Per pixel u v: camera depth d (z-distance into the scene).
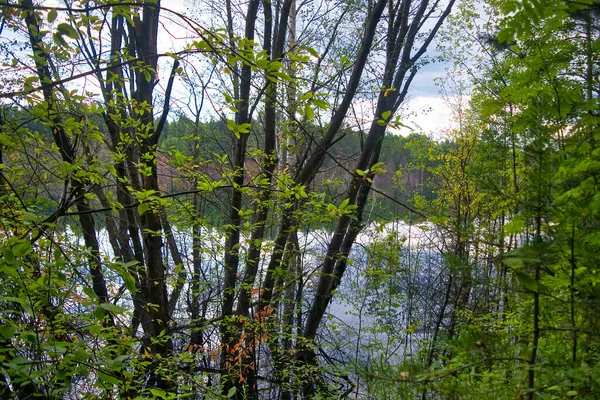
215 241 5.46
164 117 5.98
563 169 1.21
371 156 8.28
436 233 6.70
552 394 1.28
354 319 8.06
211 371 6.05
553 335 1.52
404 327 7.14
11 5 1.56
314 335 7.45
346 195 7.48
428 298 7.20
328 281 7.53
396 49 7.98
